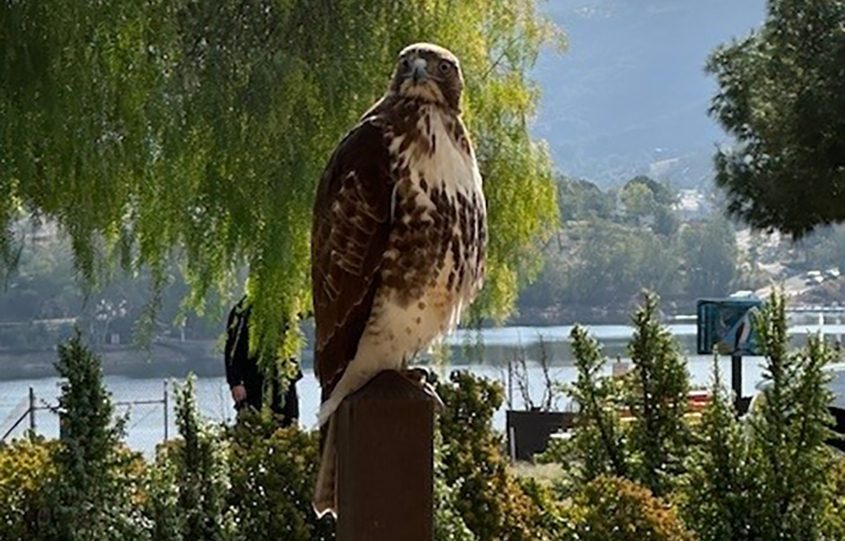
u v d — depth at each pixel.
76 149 12.46
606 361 9.41
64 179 12.56
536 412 17.92
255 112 12.91
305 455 8.18
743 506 8.28
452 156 5.32
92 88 12.58
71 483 7.73
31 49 12.41
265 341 12.77
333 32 13.34
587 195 77.25
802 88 24.12
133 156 12.76
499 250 14.96
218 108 12.93
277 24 13.27
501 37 15.12
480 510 8.33
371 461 4.61
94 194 12.63
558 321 60.97
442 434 8.56
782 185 24.56
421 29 13.87
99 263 12.98
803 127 23.83
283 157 13.02
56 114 12.39
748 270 78.25
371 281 5.28
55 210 12.70
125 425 8.32
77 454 7.77
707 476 8.38
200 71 13.07
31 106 12.42
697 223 82.62
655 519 7.82
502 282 15.00
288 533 8.08
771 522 8.23
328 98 13.10
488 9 15.03
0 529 7.66
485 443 8.59
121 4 12.67
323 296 5.38
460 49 14.35
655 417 9.11
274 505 8.09
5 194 12.45
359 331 5.34
